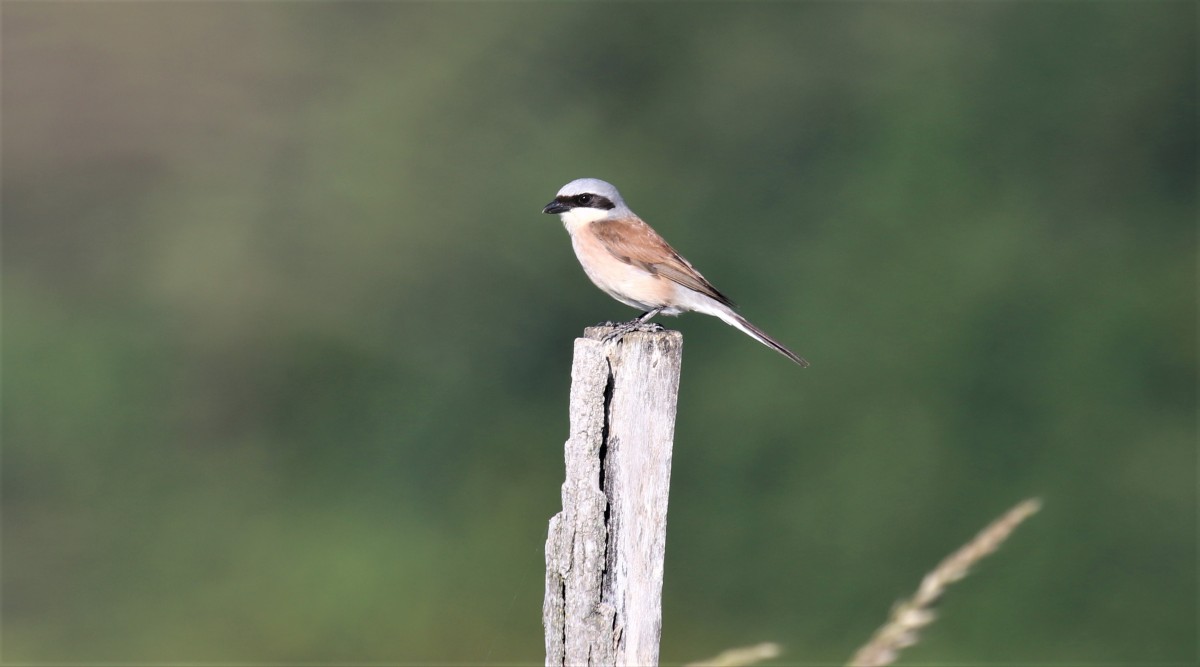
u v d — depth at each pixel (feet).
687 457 52.60
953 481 50.42
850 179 59.47
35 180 67.56
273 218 62.85
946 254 55.36
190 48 70.33
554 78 66.03
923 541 49.52
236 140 67.67
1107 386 51.70
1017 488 50.14
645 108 64.49
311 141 66.64
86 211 67.10
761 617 49.11
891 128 60.03
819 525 50.31
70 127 68.85
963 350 52.54
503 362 59.62
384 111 66.49
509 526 53.62
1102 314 53.31
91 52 68.95
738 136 62.54
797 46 63.05
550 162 62.90
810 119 61.93
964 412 51.72
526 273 61.00
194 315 60.54
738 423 52.60
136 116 68.74
